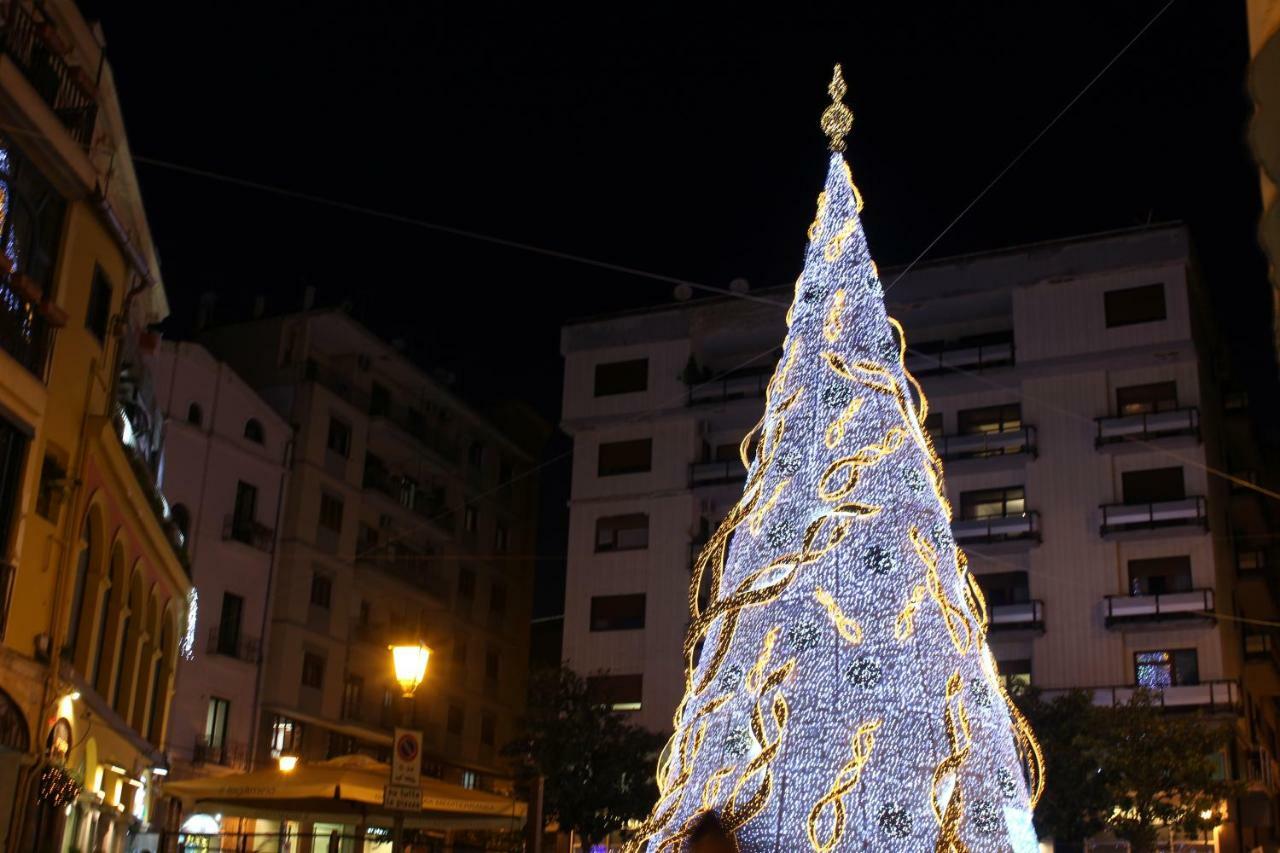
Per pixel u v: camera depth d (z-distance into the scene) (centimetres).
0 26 1319
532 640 5569
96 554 1659
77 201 1498
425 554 4838
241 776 1483
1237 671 3666
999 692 934
